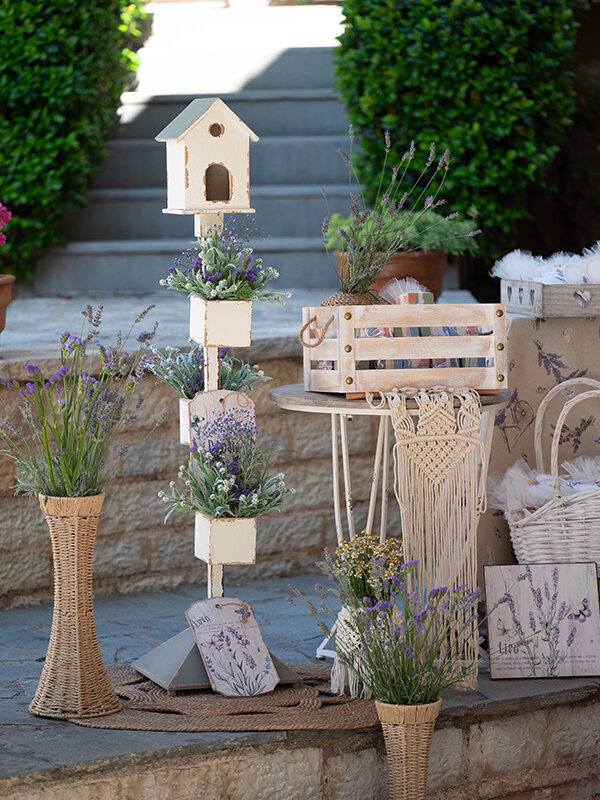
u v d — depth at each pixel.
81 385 3.16
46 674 3.17
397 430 3.22
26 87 5.84
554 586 3.52
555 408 3.92
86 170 6.19
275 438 4.56
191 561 4.54
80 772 2.88
